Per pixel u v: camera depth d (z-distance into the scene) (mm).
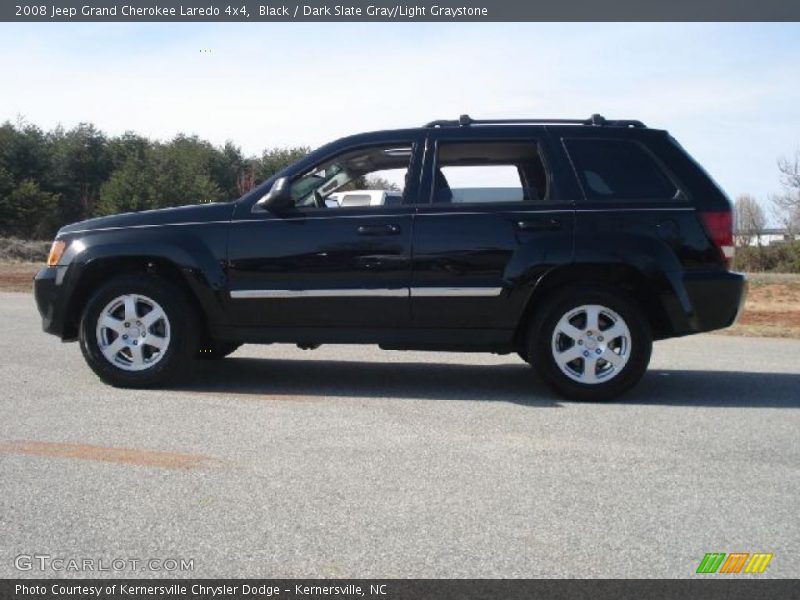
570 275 6180
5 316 11523
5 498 3869
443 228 6152
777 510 3859
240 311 6293
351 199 6648
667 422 5539
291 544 3402
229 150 71375
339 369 7566
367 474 4270
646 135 6328
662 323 6391
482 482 4176
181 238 6312
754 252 31938
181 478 4168
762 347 9898
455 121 6500
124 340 6340
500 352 6438
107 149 72688
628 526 3639
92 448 4668
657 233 6070
